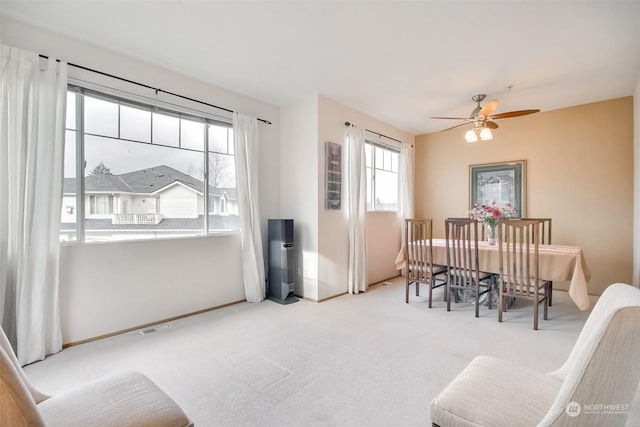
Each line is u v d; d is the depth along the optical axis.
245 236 3.74
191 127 3.43
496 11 2.24
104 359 2.33
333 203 4.09
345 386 1.95
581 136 4.19
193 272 3.37
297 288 4.12
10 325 2.27
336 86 3.63
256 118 3.93
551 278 3.03
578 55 2.87
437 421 1.14
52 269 2.41
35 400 1.17
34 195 2.31
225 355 2.38
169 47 2.77
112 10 2.24
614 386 0.82
